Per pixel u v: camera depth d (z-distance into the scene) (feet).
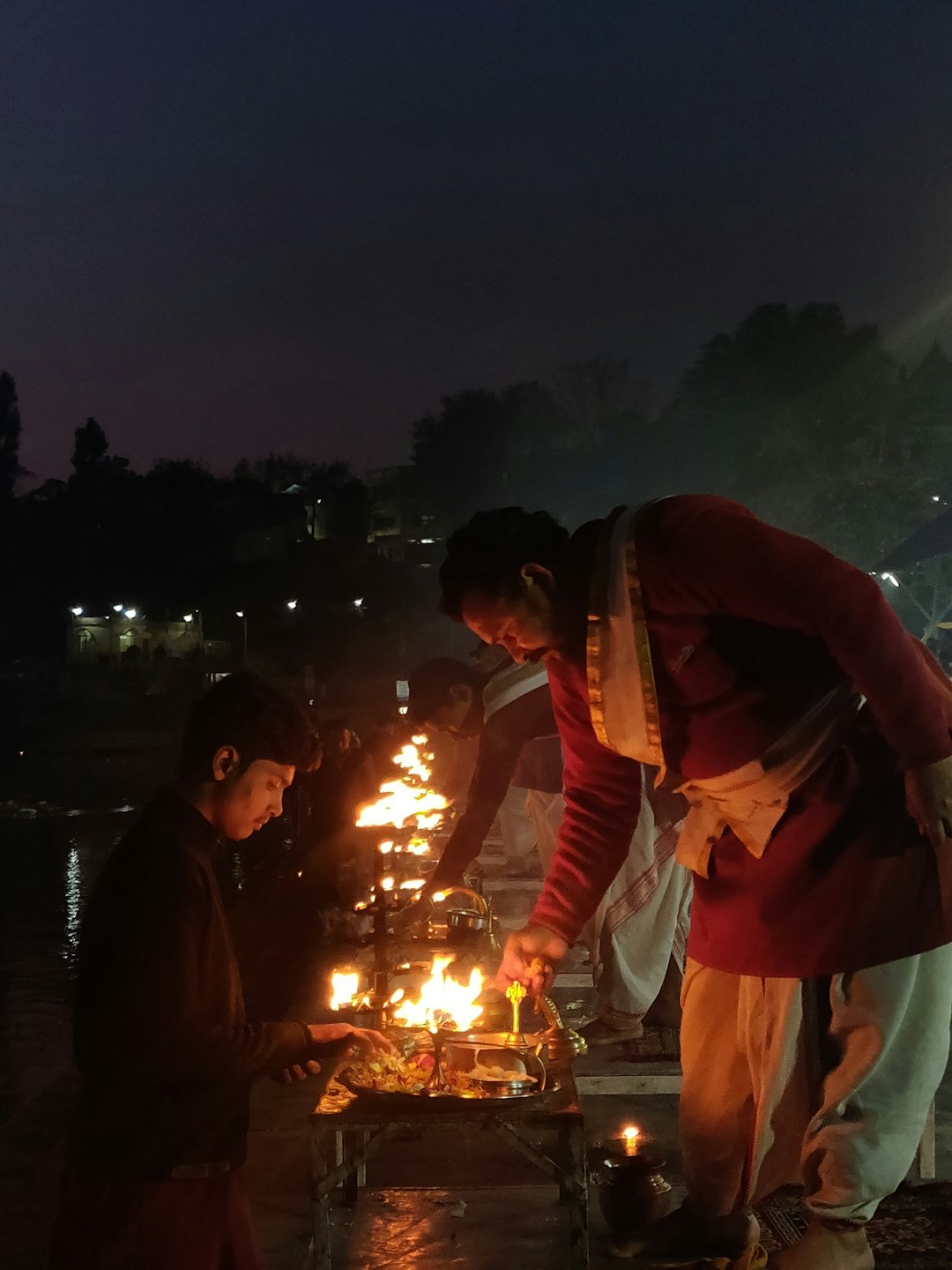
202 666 240.12
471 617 10.52
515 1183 13.17
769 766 9.79
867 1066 9.58
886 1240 10.89
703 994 10.71
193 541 306.76
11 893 51.55
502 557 10.28
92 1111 8.11
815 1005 9.93
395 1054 10.71
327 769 36.78
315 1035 9.25
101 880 8.43
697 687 9.87
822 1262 9.64
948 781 9.19
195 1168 8.25
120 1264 8.02
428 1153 14.10
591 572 10.11
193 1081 8.28
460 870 16.60
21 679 261.44
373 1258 11.35
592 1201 12.56
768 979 10.08
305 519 319.06
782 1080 9.99
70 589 297.53
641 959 16.15
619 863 11.81
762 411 134.31
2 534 305.73
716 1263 10.48
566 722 11.62
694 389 150.92
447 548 10.57
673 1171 13.30
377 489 305.12
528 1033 12.14
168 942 8.14
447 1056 10.84
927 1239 10.88
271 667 228.63
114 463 350.43
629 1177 11.28
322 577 254.27
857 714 9.84
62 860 66.08
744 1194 10.50
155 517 308.60
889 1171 9.62
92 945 8.23
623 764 11.60
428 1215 12.30
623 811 11.72
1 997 29.94
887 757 9.77
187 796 8.74
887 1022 9.57
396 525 300.20
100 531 305.12
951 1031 10.13
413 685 18.76
